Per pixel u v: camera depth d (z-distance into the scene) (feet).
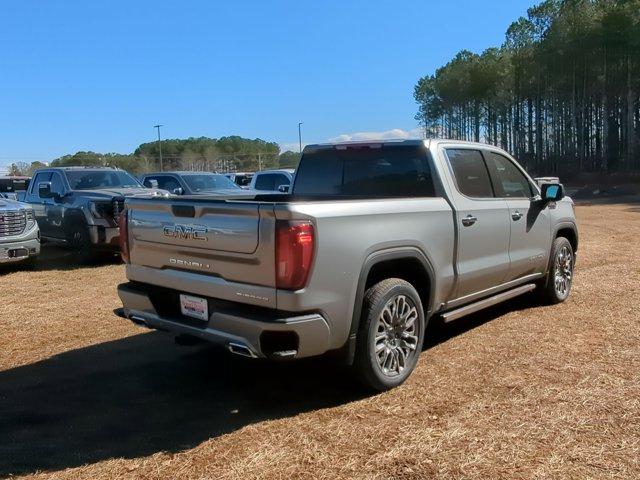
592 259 33.60
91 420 13.30
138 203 15.21
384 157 17.80
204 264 13.60
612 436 11.95
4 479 10.70
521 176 20.94
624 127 198.08
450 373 15.62
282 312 12.34
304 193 19.65
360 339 13.75
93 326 21.43
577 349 17.34
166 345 19.01
